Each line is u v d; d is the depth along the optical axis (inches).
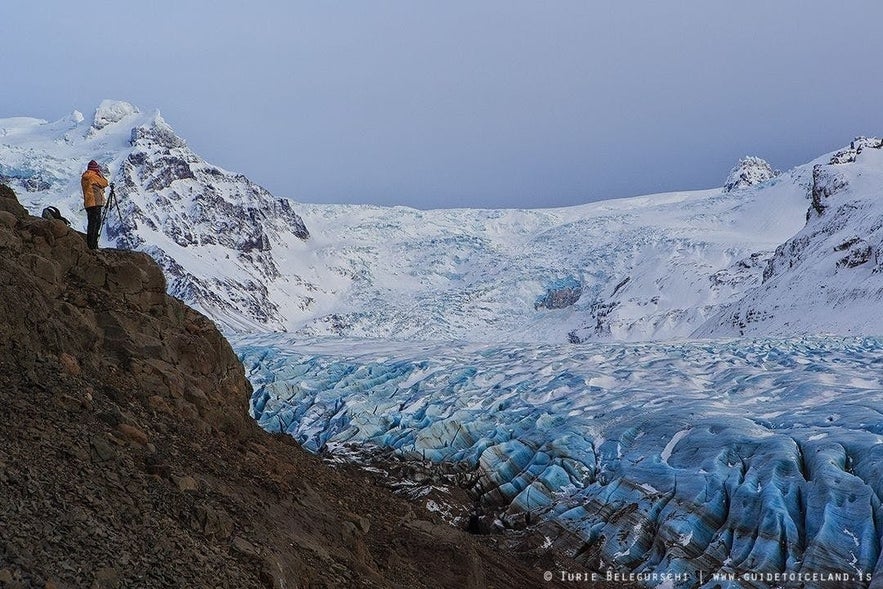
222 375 639.1
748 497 979.9
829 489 957.2
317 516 518.9
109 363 521.3
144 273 604.7
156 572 345.1
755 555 907.4
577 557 985.5
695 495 1008.2
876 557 871.1
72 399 436.5
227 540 410.9
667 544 962.1
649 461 1112.2
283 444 695.7
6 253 520.4
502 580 729.6
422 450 1241.4
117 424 441.1
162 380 535.2
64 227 568.4
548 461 1177.4
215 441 526.6
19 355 449.1
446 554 594.2
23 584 286.0
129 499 382.3
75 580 310.0
